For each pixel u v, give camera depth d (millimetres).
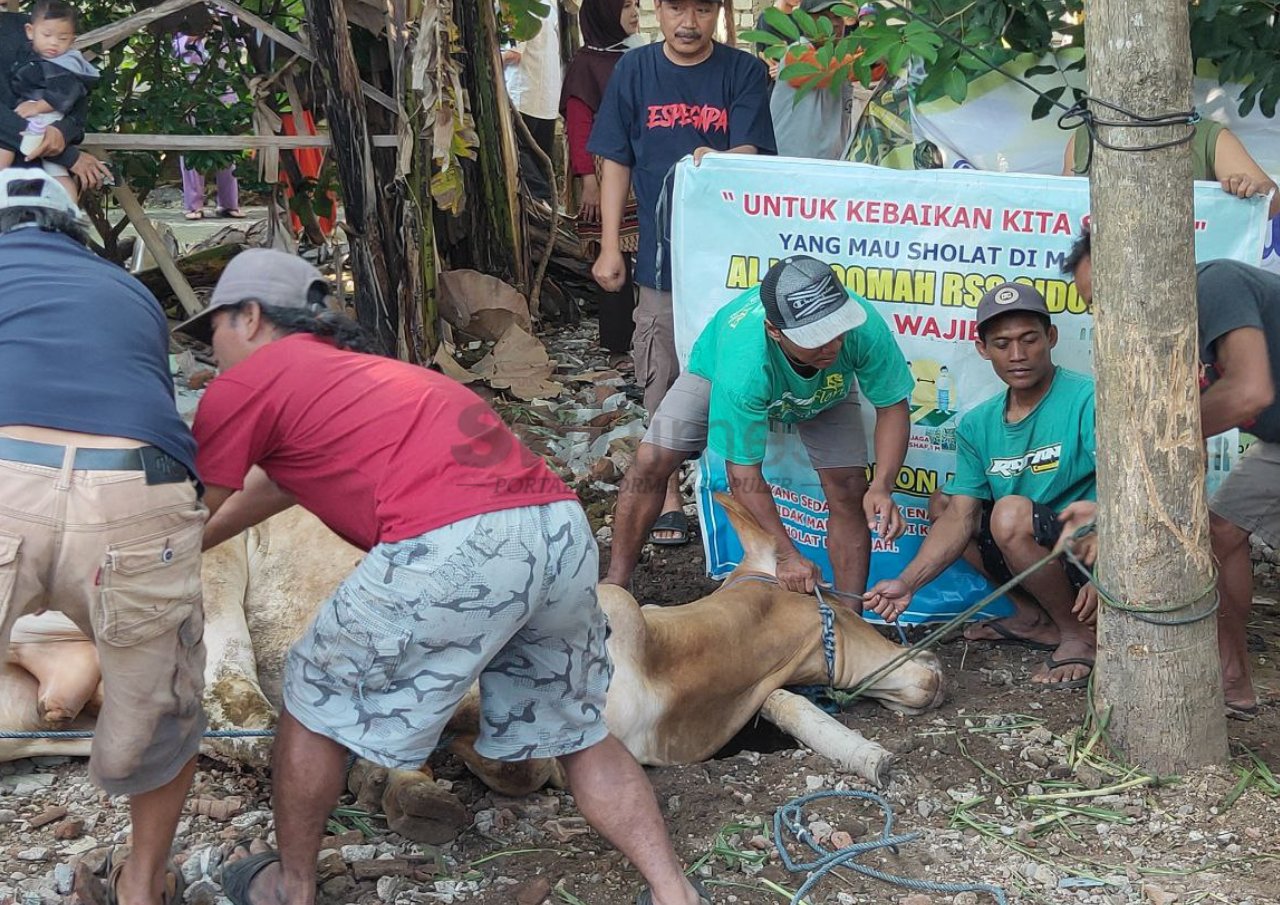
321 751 2914
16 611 2682
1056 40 5578
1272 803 3611
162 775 2863
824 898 3250
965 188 4586
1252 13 5000
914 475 4840
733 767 3869
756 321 4145
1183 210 3502
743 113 5512
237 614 4027
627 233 7742
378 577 2809
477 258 8375
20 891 3223
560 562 2875
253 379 2896
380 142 6973
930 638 4086
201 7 7344
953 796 3711
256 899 3064
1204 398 3803
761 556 4461
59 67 5945
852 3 5316
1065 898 3230
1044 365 4336
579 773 3051
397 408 2881
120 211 10734
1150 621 3652
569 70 7590
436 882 3301
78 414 2688
